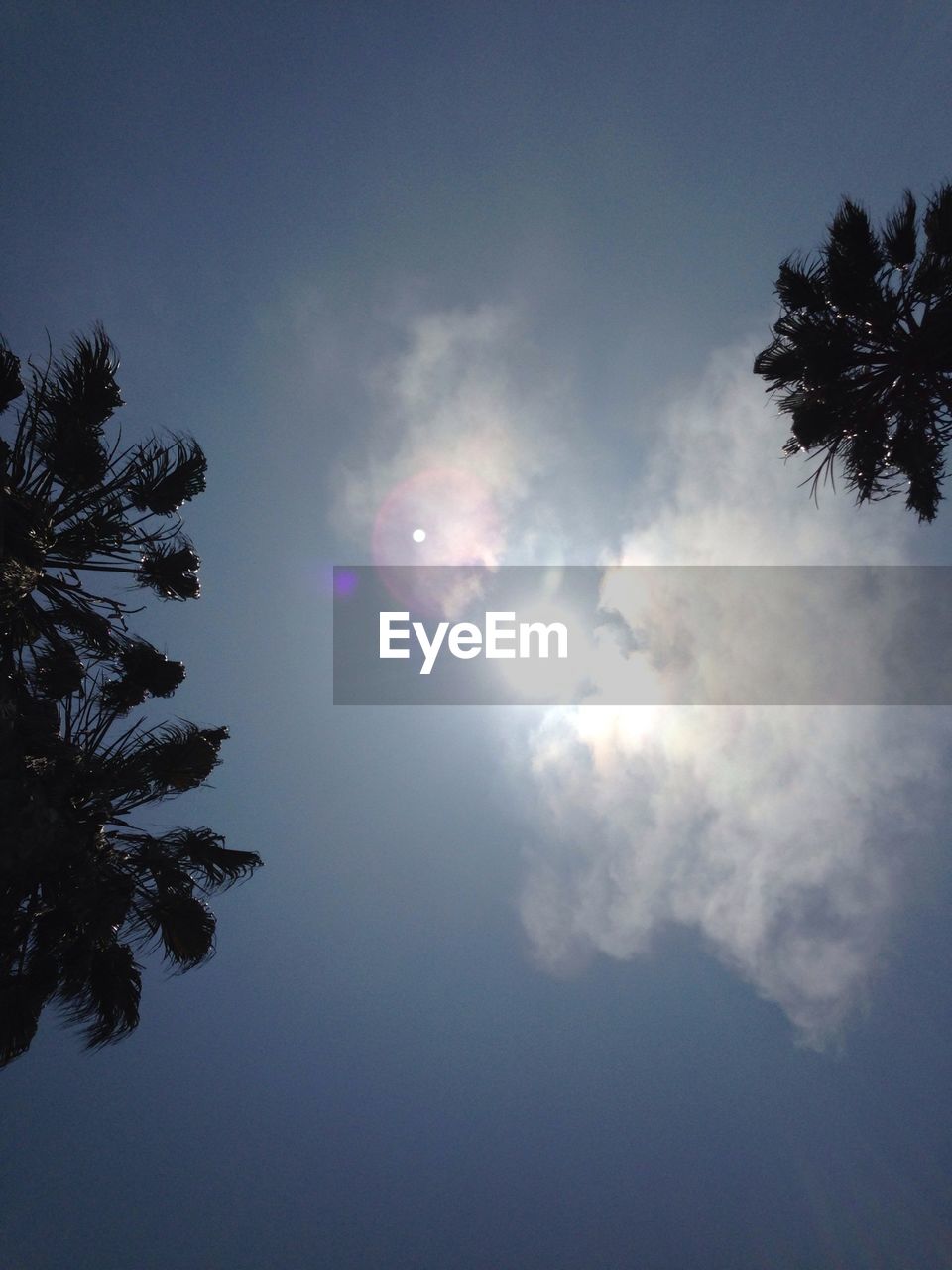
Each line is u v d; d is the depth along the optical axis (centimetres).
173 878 791
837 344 910
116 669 916
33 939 711
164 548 985
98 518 860
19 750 681
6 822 656
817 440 942
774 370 979
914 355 873
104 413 866
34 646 778
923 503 957
